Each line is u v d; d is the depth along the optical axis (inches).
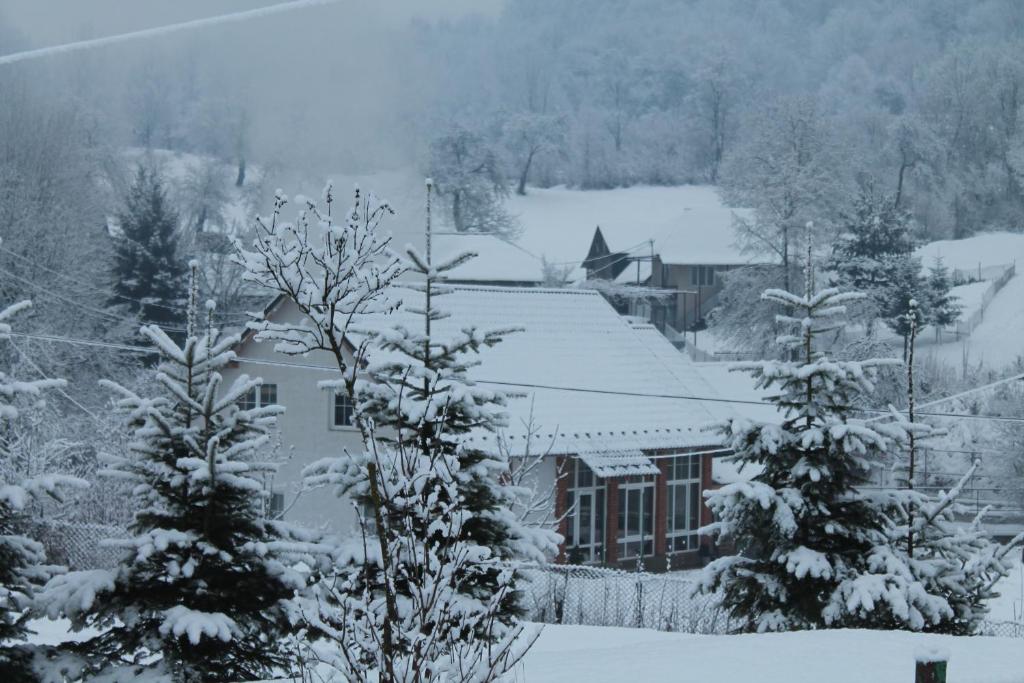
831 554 733.9
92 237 2763.3
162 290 2827.3
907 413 806.5
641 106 7180.1
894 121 5526.6
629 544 1679.4
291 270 490.9
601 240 4525.1
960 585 732.0
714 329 3609.7
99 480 1299.2
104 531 1190.3
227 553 571.2
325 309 490.9
